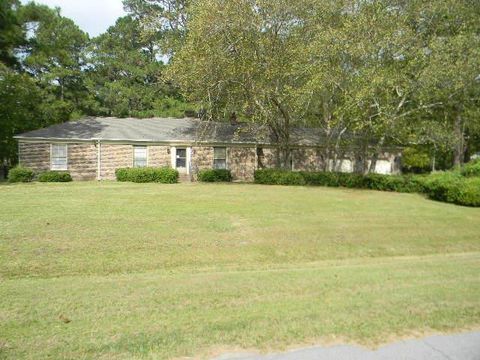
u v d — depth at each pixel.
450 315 4.51
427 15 20.61
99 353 3.46
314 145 27.67
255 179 22.97
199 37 18.61
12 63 29.41
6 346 3.59
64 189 17.09
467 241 10.82
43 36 33.66
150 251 8.38
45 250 7.94
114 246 8.44
